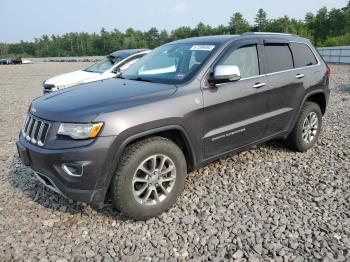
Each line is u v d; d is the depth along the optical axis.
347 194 3.94
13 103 10.98
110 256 2.97
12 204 3.88
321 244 3.03
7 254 3.01
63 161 3.06
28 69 34.69
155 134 3.52
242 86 4.08
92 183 3.09
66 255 2.99
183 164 3.60
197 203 3.80
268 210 3.61
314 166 4.76
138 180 3.31
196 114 3.62
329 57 27.92
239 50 4.23
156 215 3.51
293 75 4.79
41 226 3.44
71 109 3.23
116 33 112.12
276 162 4.90
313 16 89.75
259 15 94.56
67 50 116.94
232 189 4.10
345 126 6.81
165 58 4.42
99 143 3.03
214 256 2.94
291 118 4.88
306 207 3.67
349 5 83.06
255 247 3.01
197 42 4.43
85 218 3.56
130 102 3.30
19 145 3.52
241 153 5.22
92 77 9.14
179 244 3.10
